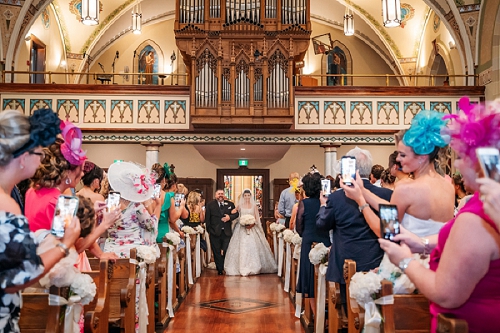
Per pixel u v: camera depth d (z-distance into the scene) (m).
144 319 4.73
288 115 11.66
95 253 4.10
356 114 12.38
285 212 9.99
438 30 15.87
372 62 19.28
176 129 12.24
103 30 17.23
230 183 18.00
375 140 12.41
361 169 4.06
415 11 16.66
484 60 12.54
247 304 7.64
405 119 12.37
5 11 12.59
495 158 1.82
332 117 12.35
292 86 11.75
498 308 1.98
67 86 12.20
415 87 12.34
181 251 7.88
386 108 12.40
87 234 3.14
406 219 3.15
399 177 4.12
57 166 3.21
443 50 15.46
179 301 7.82
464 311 2.01
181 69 19.19
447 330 1.95
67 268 2.79
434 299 2.00
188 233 9.15
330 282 4.31
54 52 16.61
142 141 12.32
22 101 12.16
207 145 13.59
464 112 2.08
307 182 5.93
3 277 2.03
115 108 12.29
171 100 12.33
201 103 11.65
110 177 4.80
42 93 12.19
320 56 19.25
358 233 4.03
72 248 3.04
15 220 2.08
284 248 9.98
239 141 12.30
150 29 19.25
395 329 2.80
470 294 1.97
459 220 1.97
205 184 17.39
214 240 11.16
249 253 10.91
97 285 3.67
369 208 3.57
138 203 4.90
